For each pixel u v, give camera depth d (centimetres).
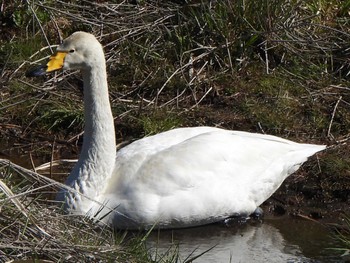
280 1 1447
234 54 1437
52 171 1234
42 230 898
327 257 1026
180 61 1414
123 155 1110
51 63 1076
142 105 1366
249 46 1436
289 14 1448
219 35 1438
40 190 1101
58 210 1007
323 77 1416
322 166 1234
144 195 1073
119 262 892
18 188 998
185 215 1088
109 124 1080
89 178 1068
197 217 1096
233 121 1336
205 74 1415
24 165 1258
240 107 1361
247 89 1393
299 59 1447
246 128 1327
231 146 1133
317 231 1109
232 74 1411
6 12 1537
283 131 1318
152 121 1323
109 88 1402
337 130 1319
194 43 1442
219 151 1121
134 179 1081
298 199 1191
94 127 1076
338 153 1262
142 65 1437
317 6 1513
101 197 1073
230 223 1128
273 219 1148
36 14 1512
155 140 1137
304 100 1372
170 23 1485
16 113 1359
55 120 1338
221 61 1431
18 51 1455
